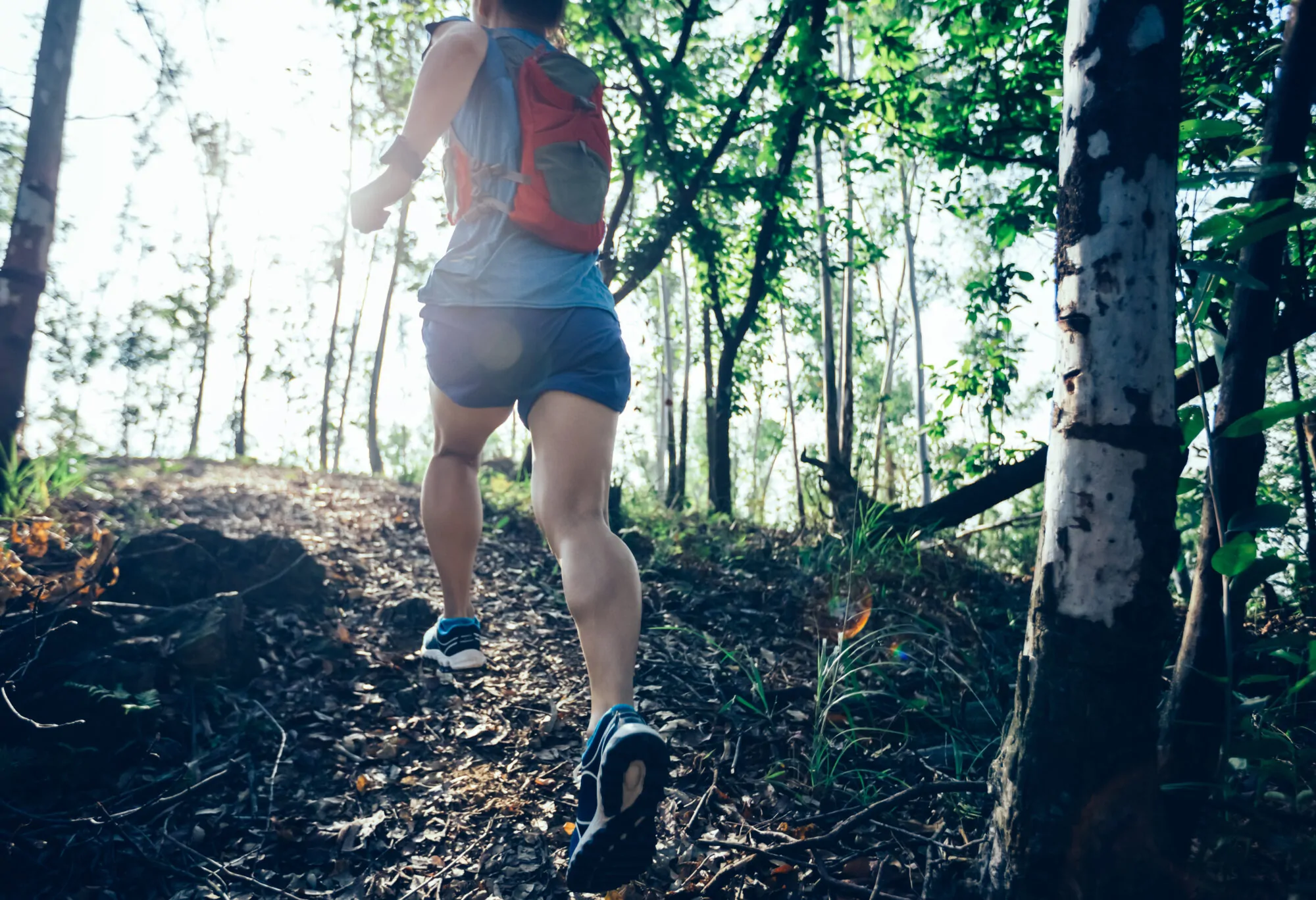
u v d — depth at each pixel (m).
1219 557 1.37
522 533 5.63
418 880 1.80
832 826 1.88
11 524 3.41
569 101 1.52
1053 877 1.26
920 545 4.47
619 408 1.51
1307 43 1.50
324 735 2.39
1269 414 1.27
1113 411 1.25
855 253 11.29
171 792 2.06
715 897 1.66
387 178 1.48
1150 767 1.25
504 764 2.30
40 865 1.76
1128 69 1.27
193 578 3.07
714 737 2.39
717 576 4.36
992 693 2.56
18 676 2.20
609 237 7.88
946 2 6.20
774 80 7.55
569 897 1.71
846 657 2.92
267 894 1.75
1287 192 1.49
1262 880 1.36
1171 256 1.28
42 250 4.92
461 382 1.54
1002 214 5.83
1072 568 1.28
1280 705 1.87
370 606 3.52
